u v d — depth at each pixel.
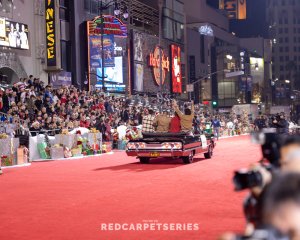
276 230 1.54
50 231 7.84
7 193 12.75
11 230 7.99
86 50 53.44
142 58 67.88
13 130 25.44
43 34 44.00
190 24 112.62
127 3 65.00
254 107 81.25
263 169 2.46
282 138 2.67
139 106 48.31
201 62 105.69
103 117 34.66
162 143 20.08
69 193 12.48
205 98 108.75
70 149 26.55
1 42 38.88
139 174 16.89
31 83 33.88
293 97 170.00
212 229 7.76
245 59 132.25
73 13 52.69
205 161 21.78
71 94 37.31
